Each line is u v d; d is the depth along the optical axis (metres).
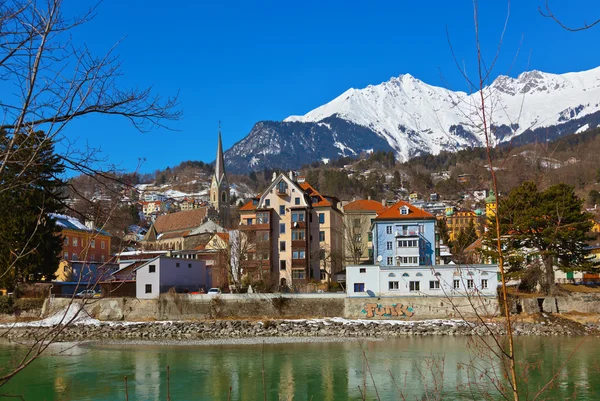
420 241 96.00
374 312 80.69
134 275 88.00
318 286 96.56
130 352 59.91
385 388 41.03
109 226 9.59
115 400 38.94
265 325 76.69
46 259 81.62
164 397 39.84
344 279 102.44
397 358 52.88
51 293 85.75
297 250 102.06
